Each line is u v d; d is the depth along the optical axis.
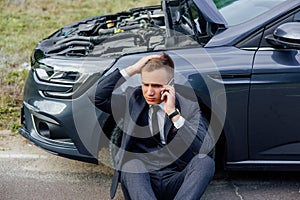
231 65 3.20
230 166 3.40
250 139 3.30
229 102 3.21
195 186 2.83
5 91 5.04
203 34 3.46
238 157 3.36
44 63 3.48
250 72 3.18
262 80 3.19
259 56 3.22
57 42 3.81
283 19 3.28
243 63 3.20
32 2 8.54
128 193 2.93
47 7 8.34
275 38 3.16
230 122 3.25
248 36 3.29
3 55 6.01
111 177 3.67
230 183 3.59
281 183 3.59
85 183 3.59
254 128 3.27
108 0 8.80
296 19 3.29
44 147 3.45
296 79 3.17
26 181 3.61
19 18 7.78
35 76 3.53
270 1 3.49
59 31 4.33
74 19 7.72
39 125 3.48
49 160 3.91
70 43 3.68
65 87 3.34
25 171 3.75
